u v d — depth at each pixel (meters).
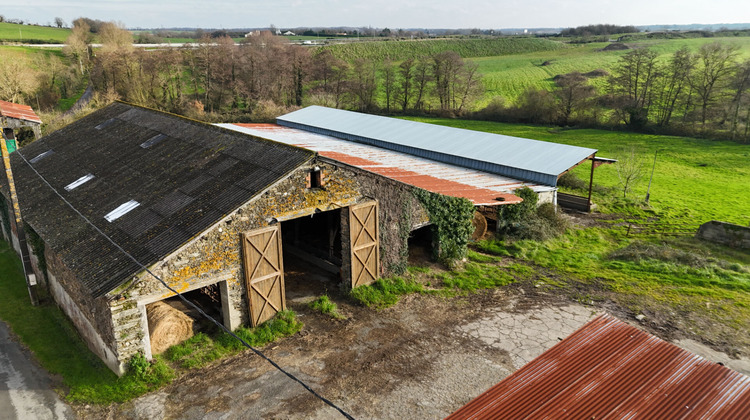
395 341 13.44
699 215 27.22
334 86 77.00
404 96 75.38
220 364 12.38
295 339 13.55
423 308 15.33
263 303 13.88
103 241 13.30
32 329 14.58
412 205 17.25
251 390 11.37
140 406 10.88
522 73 88.94
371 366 12.27
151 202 14.64
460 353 12.81
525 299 15.97
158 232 12.85
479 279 17.47
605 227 24.75
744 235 21.25
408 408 10.69
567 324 14.30
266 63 75.19
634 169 33.81
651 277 17.73
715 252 20.83
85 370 12.48
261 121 59.22
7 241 21.73
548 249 20.73
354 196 15.52
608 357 8.21
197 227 12.50
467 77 75.31
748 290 16.50
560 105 62.84
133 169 17.67
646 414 6.83
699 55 65.69
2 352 13.30
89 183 17.70
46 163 21.16
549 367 8.05
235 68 72.38
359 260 15.97
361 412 10.57
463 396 11.06
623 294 16.33
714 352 12.83
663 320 14.53
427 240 20.58
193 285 12.40
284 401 10.97
